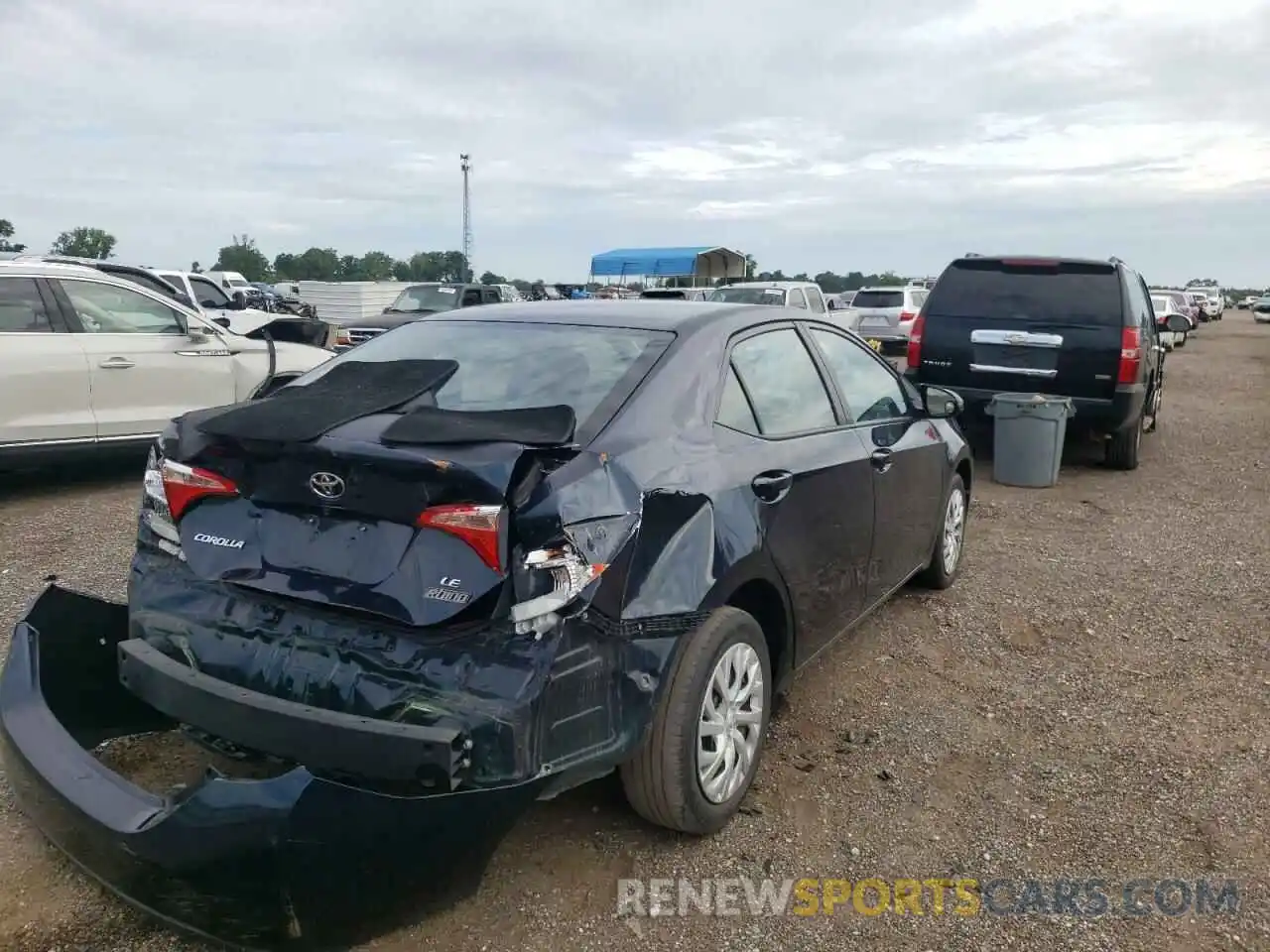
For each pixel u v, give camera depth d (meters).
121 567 5.79
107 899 2.87
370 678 2.67
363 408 2.95
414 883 2.47
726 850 3.21
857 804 3.50
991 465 9.81
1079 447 10.95
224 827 2.36
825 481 3.81
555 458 2.76
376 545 2.69
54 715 2.95
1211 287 95.69
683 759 3.00
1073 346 8.86
